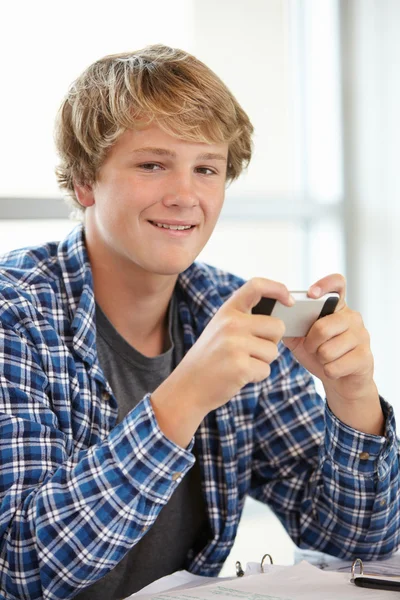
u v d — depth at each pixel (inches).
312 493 47.7
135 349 46.6
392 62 112.4
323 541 47.0
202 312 50.2
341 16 114.7
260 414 51.3
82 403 43.9
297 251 115.8
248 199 109.9
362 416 43.3
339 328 39.1
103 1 96.8
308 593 35.8
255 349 35.1
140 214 42.3
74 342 44.4
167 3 101.6
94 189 44.6
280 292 36.0
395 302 114.8
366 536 45.2
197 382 35.6
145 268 43.2
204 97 42.0
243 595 35.4
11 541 37.0
